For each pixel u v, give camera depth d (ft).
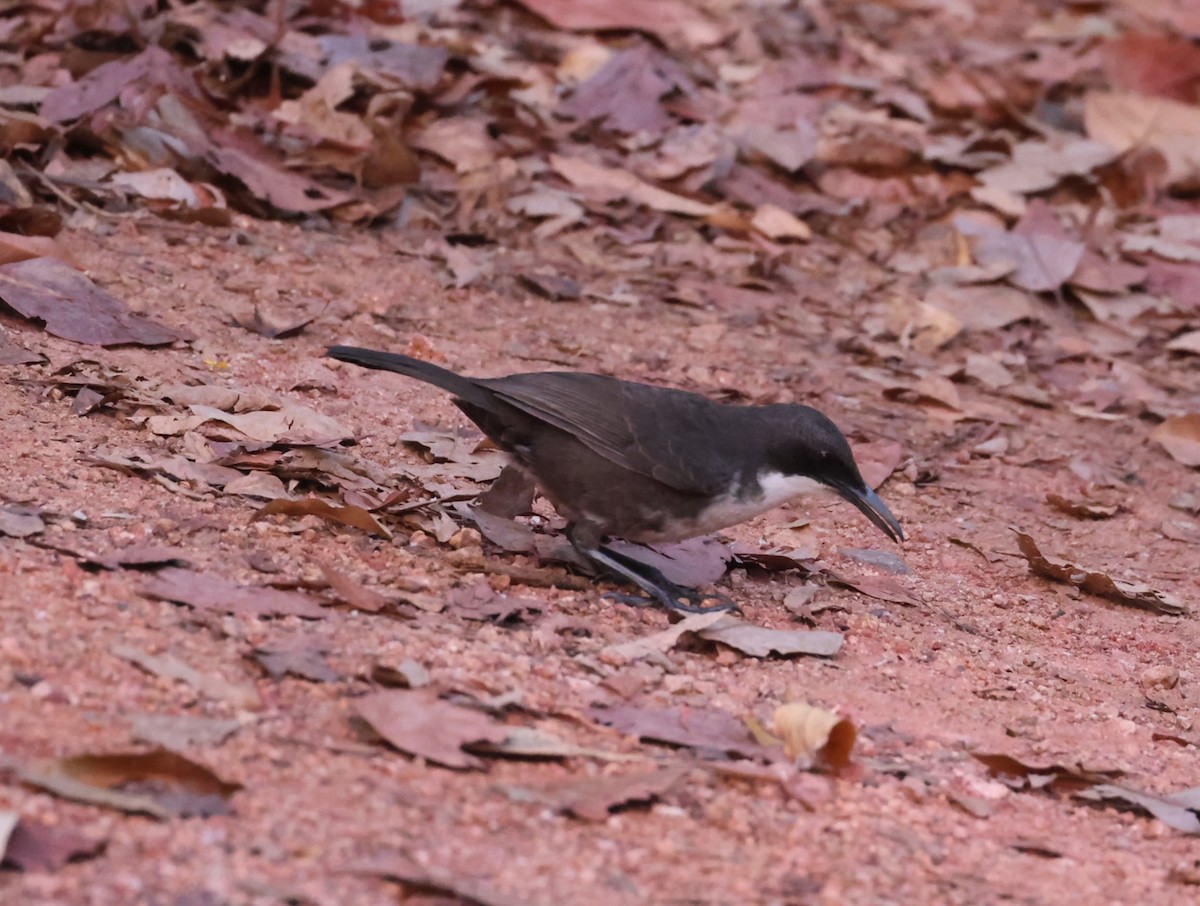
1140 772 29.07
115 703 23.47
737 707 28.22
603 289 51.47
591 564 33.09
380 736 24.00
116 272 43.14
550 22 67.51
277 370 40.32
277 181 50.24
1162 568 40.91
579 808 23.09
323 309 44.65
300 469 34.14
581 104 60.44
